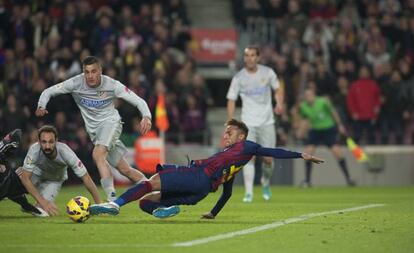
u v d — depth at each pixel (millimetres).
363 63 60375
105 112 28500
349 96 56906
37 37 58406
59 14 59781
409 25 62875
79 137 51875
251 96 36406
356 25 64938
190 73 57656
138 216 26859
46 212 26547
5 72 56094
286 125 56906
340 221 25734
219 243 20109
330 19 64375
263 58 59094
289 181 55656
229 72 63438
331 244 20234
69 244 19875
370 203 35125
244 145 23906
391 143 57375
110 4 62656
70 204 24234
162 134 52250
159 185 23234
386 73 59062
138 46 57562
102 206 23453
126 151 29625
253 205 33688
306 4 64438
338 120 52031
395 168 56562
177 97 56531
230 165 23844
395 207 32406
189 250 18906
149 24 59375
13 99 51844
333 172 56062
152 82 56719
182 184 23328
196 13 68625
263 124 36375
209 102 57625
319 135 52469
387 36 62312
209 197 39062
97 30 57562
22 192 26375
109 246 19516
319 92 57250
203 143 56250
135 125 53781
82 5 58469
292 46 60688
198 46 63125
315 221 25688
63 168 27312
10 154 25297
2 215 26906
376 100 56781
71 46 57750
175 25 60875
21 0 60312
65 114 53562
